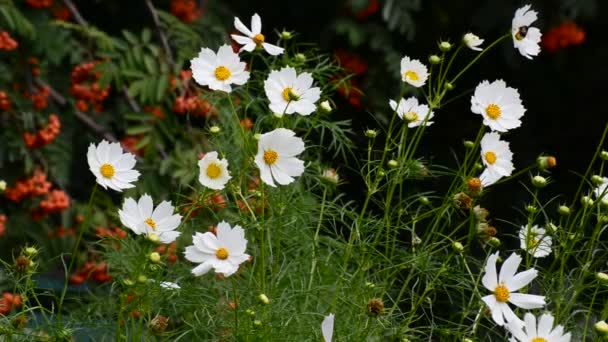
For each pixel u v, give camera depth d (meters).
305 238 3.30
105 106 4.88
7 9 4.34
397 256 3.25
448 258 3.13
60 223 4.54
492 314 2.96
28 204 4.49
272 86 3.13
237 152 3.35
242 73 3.12
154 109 4.49
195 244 2.96
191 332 3.24
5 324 3.07
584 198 3.19
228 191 3.32
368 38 5.14
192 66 3.11
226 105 3.66
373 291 3.19
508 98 3.16
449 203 3.17
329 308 3.24
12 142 4.46
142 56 4.44
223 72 3.11
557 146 5.63
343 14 5.16
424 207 3.97
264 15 5.46
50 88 4.59
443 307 3.51
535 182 3.14
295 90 3.14
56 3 4.63
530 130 5.63
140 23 4.94
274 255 3.32
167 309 3.25
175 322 3.42
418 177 3.25
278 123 3.13
